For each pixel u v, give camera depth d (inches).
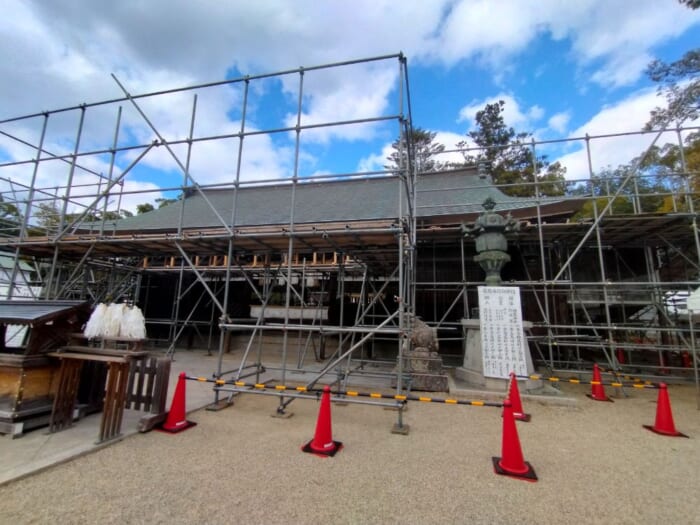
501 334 254.2
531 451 154.0
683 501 113.3
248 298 505.0
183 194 244.7
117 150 269.3
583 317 366.3
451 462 139.6
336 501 109.5
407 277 271.1
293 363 374.0
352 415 200.1
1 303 177.3
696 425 191.6
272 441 157.1
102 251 307.6
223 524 96.8
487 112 1025.5
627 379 300.2
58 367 167.3
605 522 101.7
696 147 580.1
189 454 141.2
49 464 124.9
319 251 281.7
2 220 404.8
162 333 505.4
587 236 281.4
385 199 476.4
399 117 199.6
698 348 315.9
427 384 252.2
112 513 100.0
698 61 522.9
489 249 270.8
